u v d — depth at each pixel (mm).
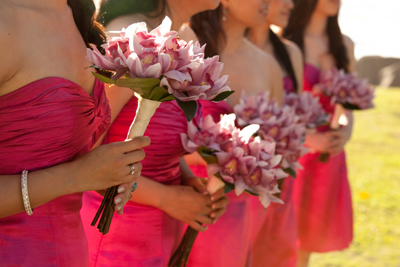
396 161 9945
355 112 15414
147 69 1682
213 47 3520
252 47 3928
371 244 6039
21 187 1805
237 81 3701
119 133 2730
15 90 1787
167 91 1770
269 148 2811
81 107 1935
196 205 2844
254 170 2688
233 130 2852
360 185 8203
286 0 4262
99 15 2580
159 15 2662
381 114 15195
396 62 20312
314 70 5324
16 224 1911
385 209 7160
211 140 2807
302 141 3508
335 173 5262
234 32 3623
